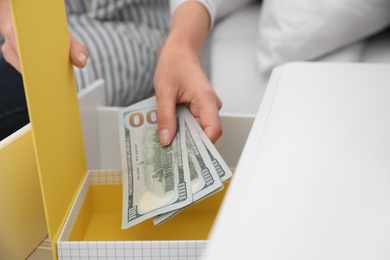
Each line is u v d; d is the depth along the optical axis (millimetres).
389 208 226
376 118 342
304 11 950
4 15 633
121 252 430
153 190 520
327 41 954
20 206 518
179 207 465
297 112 361
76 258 434
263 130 336
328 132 317
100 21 1194
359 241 203
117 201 590
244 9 1340
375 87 426
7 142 483
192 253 431
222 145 707
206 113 597
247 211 228
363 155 281
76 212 509
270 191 244
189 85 636
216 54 1144
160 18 1340
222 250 203
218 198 589
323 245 201
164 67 671
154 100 674
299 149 291
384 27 977
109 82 1129
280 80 467
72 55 517
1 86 808
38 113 404
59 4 479
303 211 224
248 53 1126
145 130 624
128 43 1167
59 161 467
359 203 230
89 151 747
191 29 795
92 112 750
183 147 565
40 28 413
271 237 207
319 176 257
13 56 630
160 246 429
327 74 474
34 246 561
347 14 917
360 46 995
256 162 281
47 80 432
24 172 524
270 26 1016
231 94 995
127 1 1216
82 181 556
